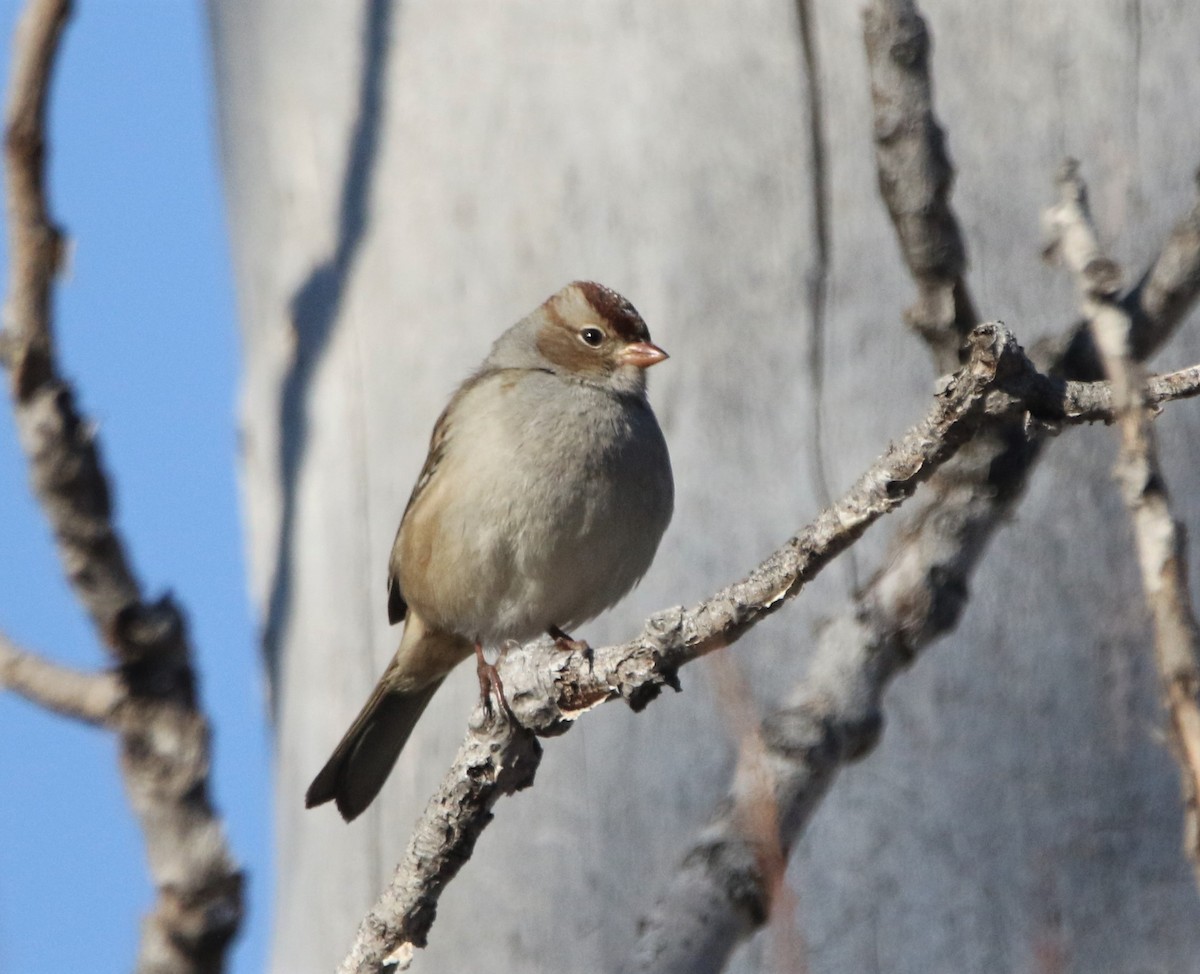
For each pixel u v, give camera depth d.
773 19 9.51
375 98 10.27
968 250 9.16
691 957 7.54
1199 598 8.73
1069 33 9.43
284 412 10.62
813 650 8.94
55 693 8.79
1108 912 8.45
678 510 9.47
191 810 8.73
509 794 7.55
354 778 10.12
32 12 8.57
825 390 9.27
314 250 10.48
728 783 8.91
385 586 10.38
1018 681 8.77
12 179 8.65
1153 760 8.54
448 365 10.05
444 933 9.23
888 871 8.66
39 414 8.65
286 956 10.46
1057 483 8.89
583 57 9.76
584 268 9.69
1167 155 9.32
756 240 9.43
